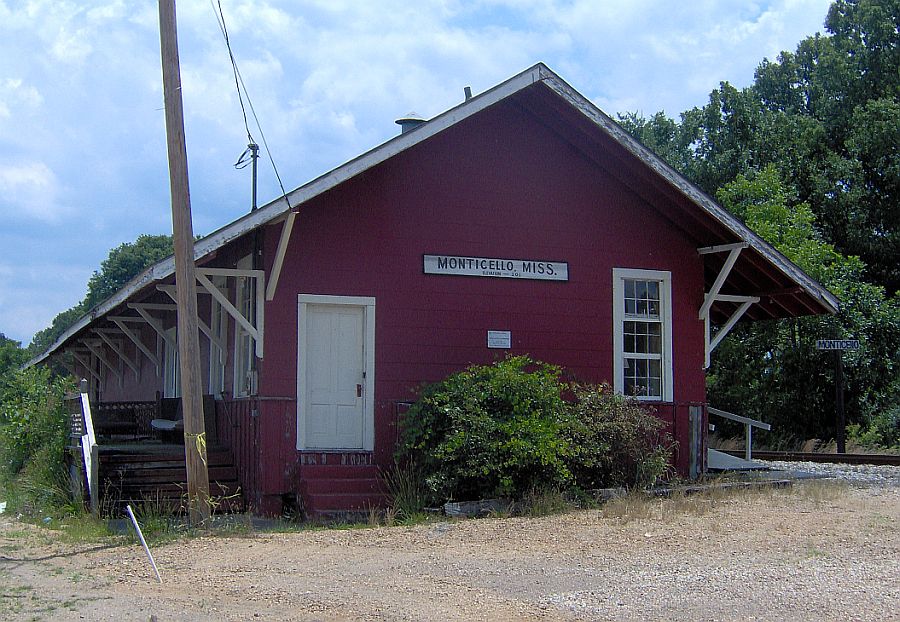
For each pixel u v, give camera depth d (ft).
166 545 32.27
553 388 43.16
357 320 45.34
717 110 113.91
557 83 45.73
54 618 21.99
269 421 42.86
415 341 45.85
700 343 51.16
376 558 29.19
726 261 49.44
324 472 42.68
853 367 84.53
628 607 22.63
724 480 46.91
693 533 32.35
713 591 24.00
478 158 47.96
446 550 30.37
